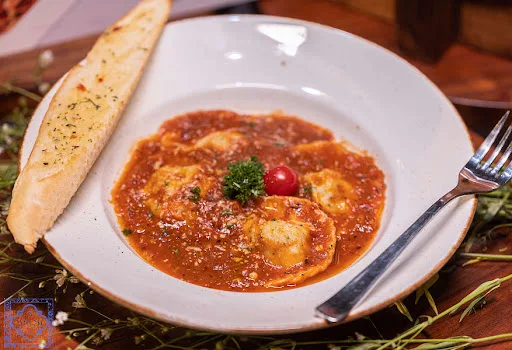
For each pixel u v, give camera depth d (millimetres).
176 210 437
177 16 644
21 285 414
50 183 393
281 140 513
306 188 465
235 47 542
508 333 387
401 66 505
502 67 643
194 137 515
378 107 504
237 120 529
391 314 399
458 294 411
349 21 695
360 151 500
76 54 597
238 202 445
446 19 635
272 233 413
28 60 591
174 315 348
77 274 366
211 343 387
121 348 384
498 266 427
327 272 413
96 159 456
